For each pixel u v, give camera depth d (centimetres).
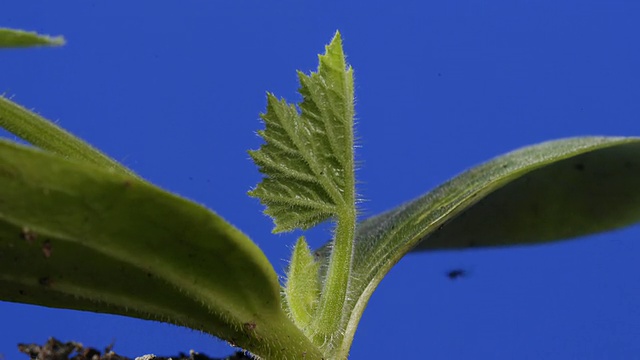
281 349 19
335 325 20
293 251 20
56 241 17
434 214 21
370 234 22
